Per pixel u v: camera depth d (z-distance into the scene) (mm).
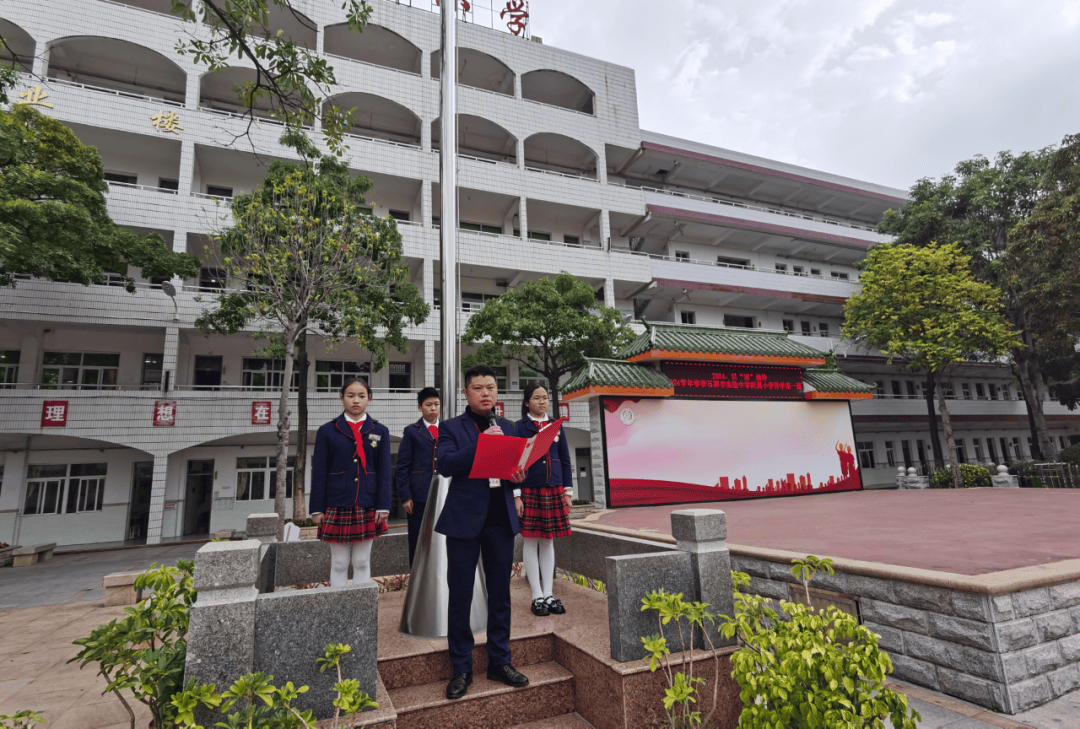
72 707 3393
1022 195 20781
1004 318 19625
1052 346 19219
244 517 17172
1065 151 16219
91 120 15727
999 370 29469
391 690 2834
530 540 3807
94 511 15992
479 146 23188
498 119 21531
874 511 8555
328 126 5691
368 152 18984
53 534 15469
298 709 2174
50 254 10898
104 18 16438
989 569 3762
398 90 19875
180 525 16328
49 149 12062
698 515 2971
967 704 3230
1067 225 16016
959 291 18000
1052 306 17625
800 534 6293
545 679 2891
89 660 2162
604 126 23469
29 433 13992
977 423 28266
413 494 4430
